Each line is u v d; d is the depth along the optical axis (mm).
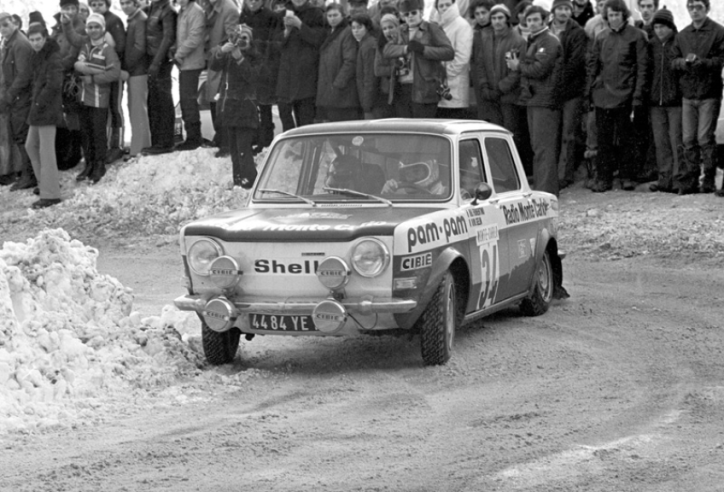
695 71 37250
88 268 22500
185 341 22078
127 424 16922
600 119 39719
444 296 20391
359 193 21938
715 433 15789
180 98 46938
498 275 23172
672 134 38844
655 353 21625
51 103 46875
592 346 22438
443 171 22016
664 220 36406
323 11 41969
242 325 20109
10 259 21859
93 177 48031
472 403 17781
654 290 29312
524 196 25281
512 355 21547
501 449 15078
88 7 49625
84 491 13516
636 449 15016
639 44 38594
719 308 26578
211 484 13695
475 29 39781
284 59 41594
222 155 46281
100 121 47625
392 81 37969
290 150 23031
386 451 15094
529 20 38406
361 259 19422
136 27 47656
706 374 19734
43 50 46938
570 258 34562
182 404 18188
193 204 44125
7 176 51781
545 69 38188
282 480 13812
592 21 40906
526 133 40500
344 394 18641
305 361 21469
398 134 22594
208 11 45875
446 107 39312
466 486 13492
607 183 40438
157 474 14172
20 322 20094
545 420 16641
